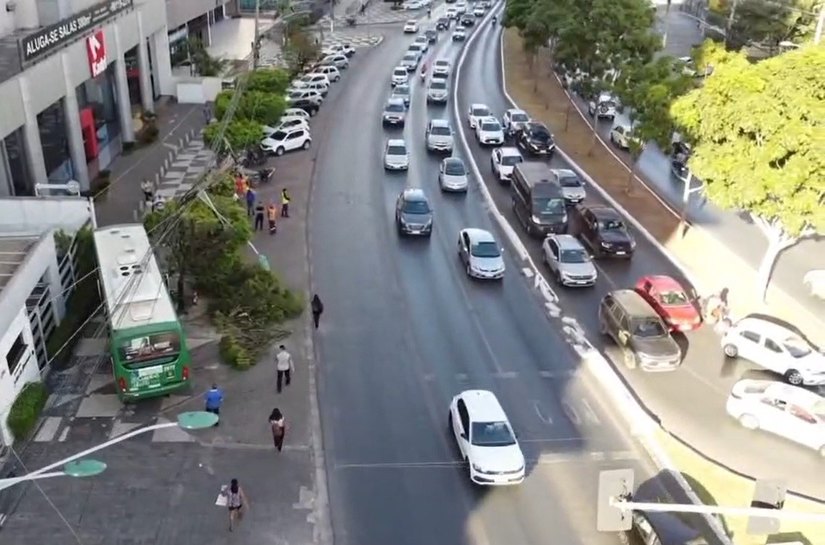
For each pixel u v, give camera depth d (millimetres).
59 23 40250
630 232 41250
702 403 27688
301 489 22859
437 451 24766
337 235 39406
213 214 30969
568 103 64562
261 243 38031
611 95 54625
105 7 46500
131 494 22359
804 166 28469
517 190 42594
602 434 25844
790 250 39906
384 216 42062
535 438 25547
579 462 24547
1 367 23516
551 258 36250
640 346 29188
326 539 21141
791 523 22422
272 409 26203
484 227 41625
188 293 31828
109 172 45344
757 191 29500
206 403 25562
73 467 16578
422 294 34156
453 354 29875
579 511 22594
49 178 40875
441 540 21328
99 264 28203
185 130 53312
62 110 41281
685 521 21953
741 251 39469
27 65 37125
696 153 32531
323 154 51156
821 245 40625
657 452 24797
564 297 34500
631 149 44969
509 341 30953
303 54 69562
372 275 35562
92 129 44500
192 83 59781
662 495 22891
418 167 49781
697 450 25266
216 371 28047
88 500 22062
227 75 62594
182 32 67500
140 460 23656
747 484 23750
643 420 26281
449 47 85875
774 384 26562
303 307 32344
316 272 35500
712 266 37562
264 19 83312
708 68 39188
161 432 24859
